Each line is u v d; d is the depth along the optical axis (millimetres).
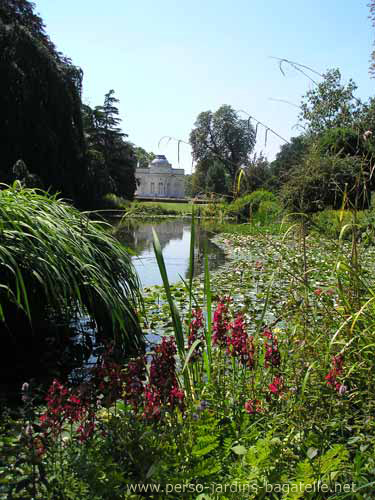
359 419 2295
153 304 5891
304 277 3344
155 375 2135
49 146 21812
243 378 2527
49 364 3820
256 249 12641
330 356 2541
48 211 4039
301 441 1980
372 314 2658
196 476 1708
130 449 1807
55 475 1703
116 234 18828
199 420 1962
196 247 14500
